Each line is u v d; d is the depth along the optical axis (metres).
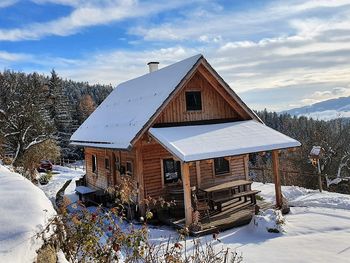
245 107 16.20
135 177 14.45
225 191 15.95
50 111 51.91
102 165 18.52
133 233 5.07
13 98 27.34
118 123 16.56
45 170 30.52
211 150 11.91
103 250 4.73
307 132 38.75
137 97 17.67
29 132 27.92
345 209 13.70
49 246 3.81
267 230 11.05
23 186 4.69
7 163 14.89
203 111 15.62
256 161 42.19
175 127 14.43
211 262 6.21
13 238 3.29
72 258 4.38
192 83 15.41
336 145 33.47
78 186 20.12
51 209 4.48
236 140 13.32
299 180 31.59
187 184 11.67
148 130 13.52
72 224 4.89
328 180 28.44
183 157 11.23
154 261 5.14
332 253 8.91
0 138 22.88
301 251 9.17
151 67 20.77
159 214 13.67
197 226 11.38
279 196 13.92
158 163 14.67
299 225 11.73
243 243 10.28
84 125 22.30
